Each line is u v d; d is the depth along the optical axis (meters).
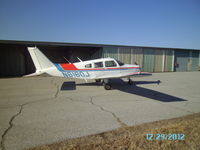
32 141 2.35
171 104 4.53
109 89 6.89
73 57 18.55
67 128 2.83
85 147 2.06
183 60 19.11
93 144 2.14
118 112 3.77
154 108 4.11
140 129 2.70
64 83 8.90
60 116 3.48
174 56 18.23
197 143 2.13
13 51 14.41
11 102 4.73
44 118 3.35
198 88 7.31
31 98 5.27
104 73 7.11
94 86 7.83
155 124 2.94
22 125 2.97
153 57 16.92
